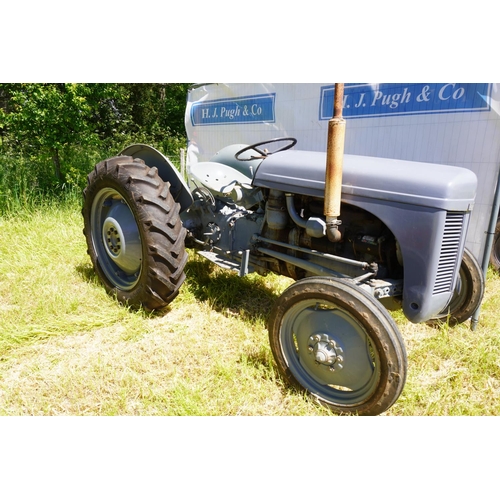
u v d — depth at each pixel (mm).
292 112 4945
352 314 2109
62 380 2459
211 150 6266
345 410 2240
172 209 3076
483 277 2992
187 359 2709
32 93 6293
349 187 2426
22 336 2854
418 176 2223
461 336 3027
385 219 2301
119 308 3307
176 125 16359
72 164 7574
